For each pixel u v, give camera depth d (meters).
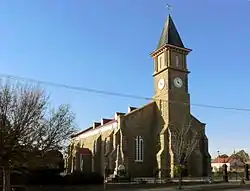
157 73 61.31
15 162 26.91
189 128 57.62
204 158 59.06
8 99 26.52
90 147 70.25
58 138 29.70
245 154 113.69
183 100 59.56
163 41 61.31
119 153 55.09
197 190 38.56
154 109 60.81
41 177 37.94
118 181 45.00
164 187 42.47
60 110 54.47
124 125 56.97
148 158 57.97
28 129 26.61
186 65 61.53
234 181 51.56
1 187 31.34
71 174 41.44
